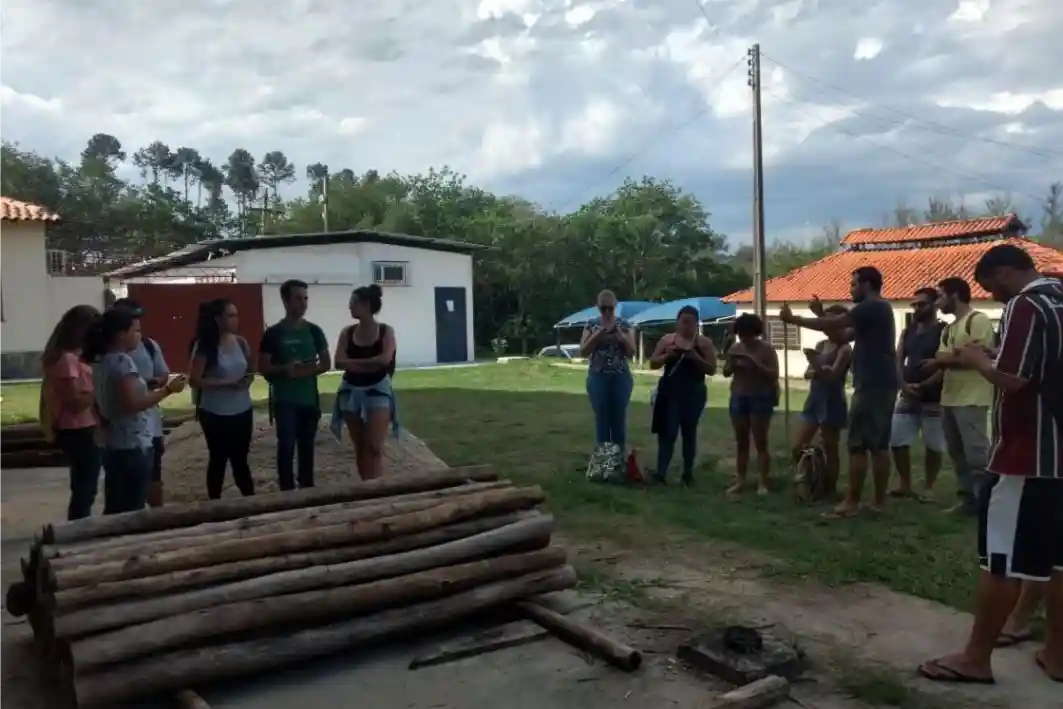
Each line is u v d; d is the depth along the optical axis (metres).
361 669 4.12
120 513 4.75
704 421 13.13
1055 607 3.85
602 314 8.49
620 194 45.34
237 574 4.04
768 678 3.79
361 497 5.06
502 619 4.71
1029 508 3.68
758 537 6.22
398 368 26.28
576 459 9.67
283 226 50.19
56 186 50.53
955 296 6.77
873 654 4.20
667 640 4.43
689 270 44.03
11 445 10.10
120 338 4.98
